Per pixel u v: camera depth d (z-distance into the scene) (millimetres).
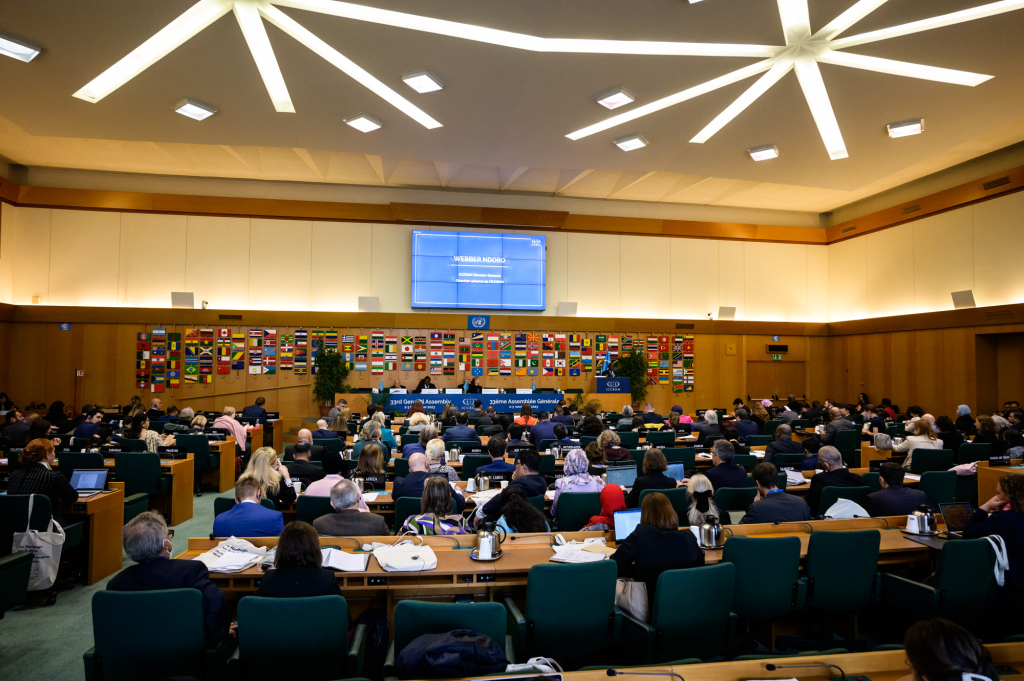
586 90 7652
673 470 6238
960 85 7461
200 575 2811
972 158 14055
